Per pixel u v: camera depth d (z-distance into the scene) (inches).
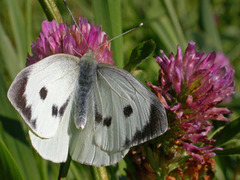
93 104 9.1
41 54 9.3
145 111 8.7
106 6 10.7
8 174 9.4
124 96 8.9
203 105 9.2
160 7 15.0
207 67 9.4
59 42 9.3
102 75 9.1
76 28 9.4
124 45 13.6
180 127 9.2
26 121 8.6
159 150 9.4
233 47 14.6
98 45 9.4
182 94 9.4
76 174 10.9
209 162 9.4
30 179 10.2
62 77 9.1
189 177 9.5
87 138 9.1
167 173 9.3
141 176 9.4
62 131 9.1
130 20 14.1
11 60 12.0
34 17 13.3
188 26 14.7
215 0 16.6
